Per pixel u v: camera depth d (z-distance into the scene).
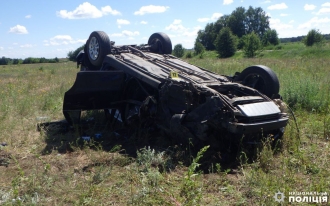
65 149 6.09
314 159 5.19
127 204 3.96
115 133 7.00
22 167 5.19
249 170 4.91
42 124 7.41
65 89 12.20
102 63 7.95
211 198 4.09
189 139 5.42
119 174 4.83
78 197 4.15
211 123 5.30
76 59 9.12
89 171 5.00
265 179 4.44
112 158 5.41
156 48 8.81
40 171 4.96
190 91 5.59
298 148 5.60
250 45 45.59
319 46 37.47
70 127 7.34
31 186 4.39
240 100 5.41
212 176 4.75
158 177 4.46
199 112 5.41
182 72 6.77
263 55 44.12
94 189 4.25
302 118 7.37
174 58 8.16
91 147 6.25
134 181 4.52
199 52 58.00
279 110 5.59
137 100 7.18
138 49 8.62
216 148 5.57
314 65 17.31
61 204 4.00
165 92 6.00
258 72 6.39
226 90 6.09
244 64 19.89
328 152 5.44
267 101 5.68
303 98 8.41
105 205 3.96
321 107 8.02
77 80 6.60
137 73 6.68
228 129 5.17
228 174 4.88
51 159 5.53
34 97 10.79
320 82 10.22
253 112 5.24
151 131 6.76
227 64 19.75
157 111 6.30
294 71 14.11
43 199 4.09
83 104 7.15
